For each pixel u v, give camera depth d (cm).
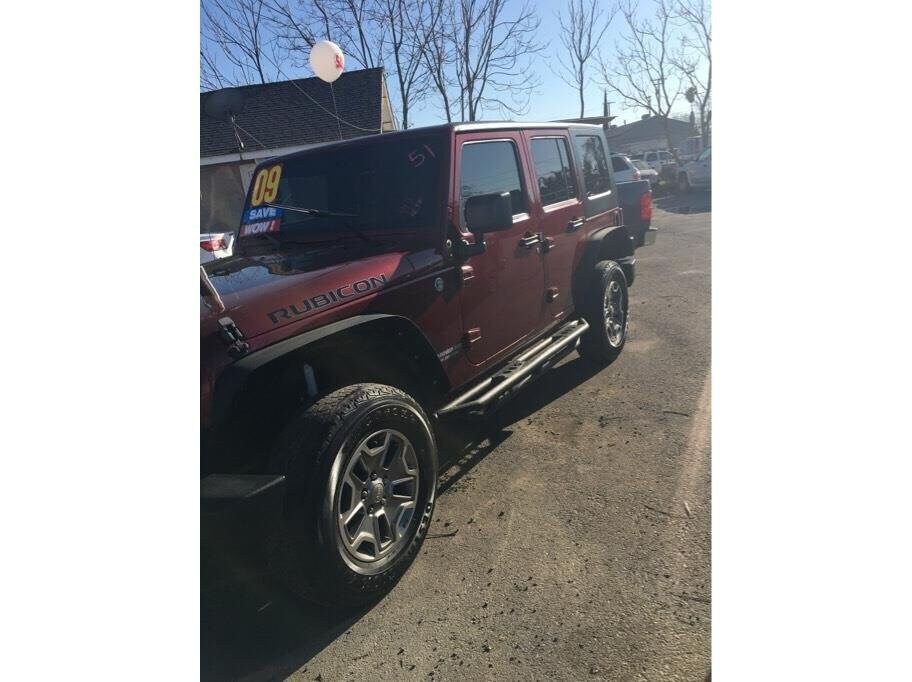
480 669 201
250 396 219
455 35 1477
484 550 264
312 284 248
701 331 562
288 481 212
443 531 282
